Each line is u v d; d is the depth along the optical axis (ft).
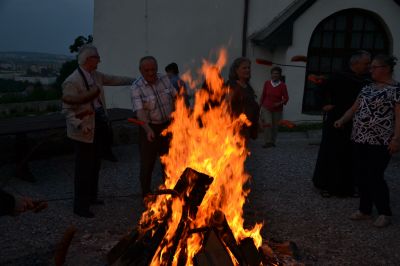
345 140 15.44
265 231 12.75
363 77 14.79
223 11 33.22
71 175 18.99
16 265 10.61
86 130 13.21
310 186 17.33
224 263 9.11
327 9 30.71
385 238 12.41
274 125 24.29
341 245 11.93
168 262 9.17
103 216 14.06
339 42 32.17
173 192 9.69
